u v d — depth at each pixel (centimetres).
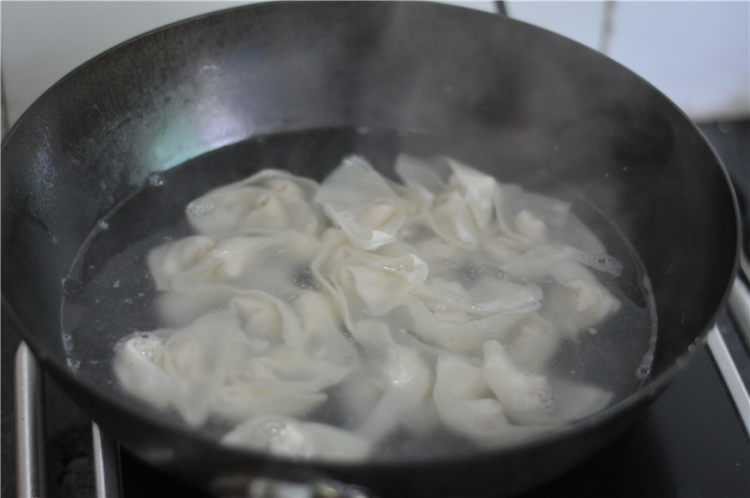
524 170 61
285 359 50
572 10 66
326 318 52
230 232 57
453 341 51
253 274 55
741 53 67
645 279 55
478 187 59
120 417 39
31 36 62
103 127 56
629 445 49
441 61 61
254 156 61
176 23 57
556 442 38
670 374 41
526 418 48
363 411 48
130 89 57
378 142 62
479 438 47
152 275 54
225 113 61
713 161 51
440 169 61
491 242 57
